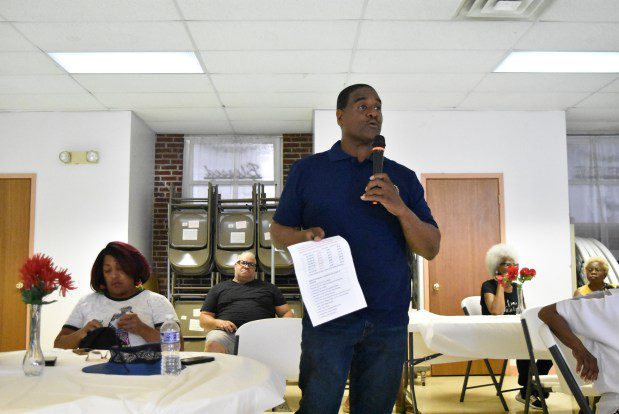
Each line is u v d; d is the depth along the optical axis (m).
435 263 6.41
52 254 6.32
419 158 6.52
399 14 4.14
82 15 4.12
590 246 6.82
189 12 4.09
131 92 5.85
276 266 6.49
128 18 4.18
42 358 1.76
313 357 1.65
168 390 1.47
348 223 1.69
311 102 6.25
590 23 4.30
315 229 1.65
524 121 6.57
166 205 7.43
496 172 6.51
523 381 4.83
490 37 4.55
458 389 5.44
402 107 6.47
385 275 1.67
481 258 6.43
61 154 6.34
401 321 1.68
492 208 6.48
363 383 1.70
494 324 3.79
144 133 7.05
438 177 6.49
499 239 6.45
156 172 7.48
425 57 4.96
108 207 6.38
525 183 6.50
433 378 6.02
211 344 4.62
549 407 4.68
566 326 2.28
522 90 5.85
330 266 1.61
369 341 1.66
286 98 6.10
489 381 5.84
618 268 6.63
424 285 6.37
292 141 7.57
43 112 6.49
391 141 6.52
